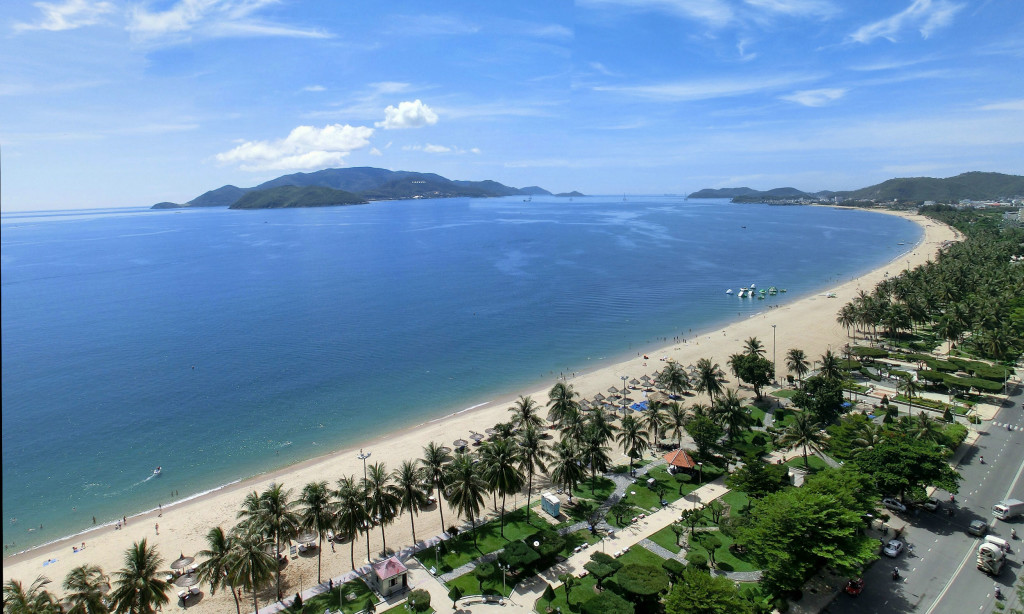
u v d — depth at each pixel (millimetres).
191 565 82812
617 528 89500
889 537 85125
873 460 94938
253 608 76562
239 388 155625
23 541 93375
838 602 72625
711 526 88812
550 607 72688
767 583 73438
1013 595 73000
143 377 163375
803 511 74312
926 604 71938
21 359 179375
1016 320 174125
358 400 148375
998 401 132250
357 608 74188
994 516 89625
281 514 77562
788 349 180875
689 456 103625
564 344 195375
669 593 71312
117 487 108688
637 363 171625
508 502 100375
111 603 65875
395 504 83250
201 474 112938
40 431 130750
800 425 104438
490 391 154875
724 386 150250
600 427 104312
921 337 188875
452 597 74438
